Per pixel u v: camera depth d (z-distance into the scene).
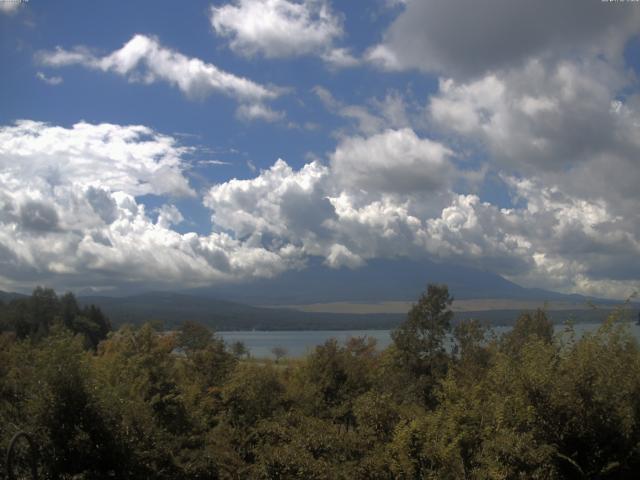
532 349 11.46
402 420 12.04
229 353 25.45
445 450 10.66
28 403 13.18
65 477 12.79
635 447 10.29
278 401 20.25
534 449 10.02
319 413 20.67
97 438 13.11
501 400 11.00
